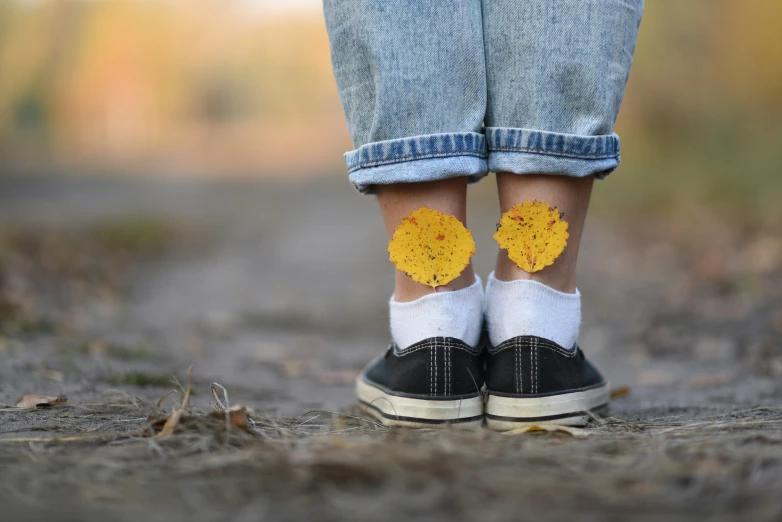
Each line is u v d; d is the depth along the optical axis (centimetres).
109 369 223
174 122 3416
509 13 139
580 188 145
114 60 2825
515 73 140
